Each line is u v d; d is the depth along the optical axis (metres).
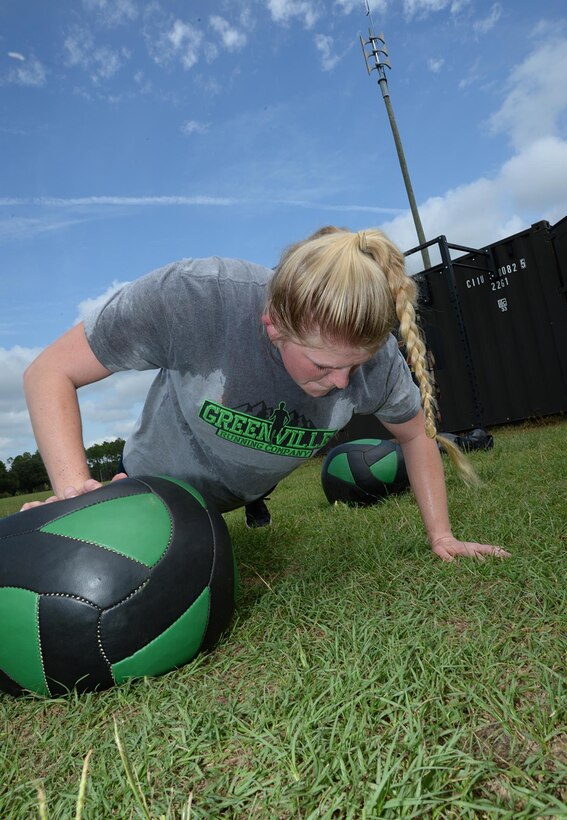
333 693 1.28
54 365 1.75
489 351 7.86
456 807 0.93
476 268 7.51
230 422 1.84
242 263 1.77
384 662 1.39
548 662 1.31
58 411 1.72
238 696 1.38
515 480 3.43
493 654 1.36
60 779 1.15
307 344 1.38
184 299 1.67
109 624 1.43
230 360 1.73
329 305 1.29
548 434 5.82
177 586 1.52
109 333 1.72
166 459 2.15
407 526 2.73
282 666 1.48
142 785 1.06
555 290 7.30
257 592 2.14
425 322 6.52
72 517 1.54
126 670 1.47
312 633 1.68
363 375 1.90
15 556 1.48
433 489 2.25
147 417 2.18
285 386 1.79
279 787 1.00
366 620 1.64
